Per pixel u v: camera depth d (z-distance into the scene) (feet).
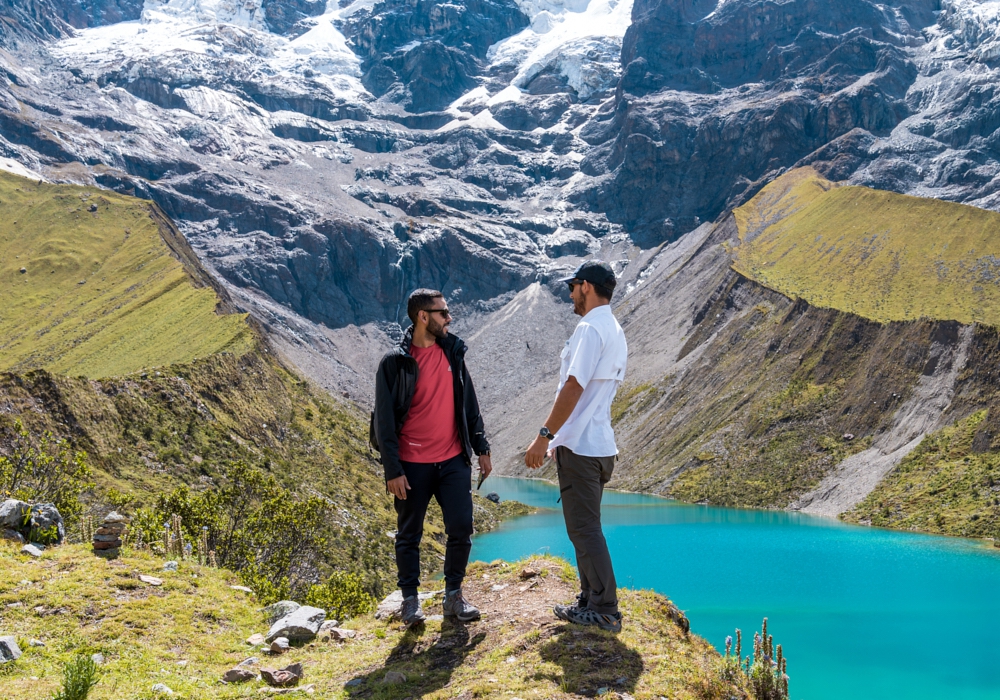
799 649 156.25
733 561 248.93
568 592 35.22
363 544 224.53
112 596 40.83
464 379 32.40
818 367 450.71
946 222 525.34
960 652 152.56
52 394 215.10
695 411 502.38
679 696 25.89
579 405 29.30
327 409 390.63
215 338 385.29
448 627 32.89
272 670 30.76
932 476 326.44
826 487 367.04
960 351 381.60
